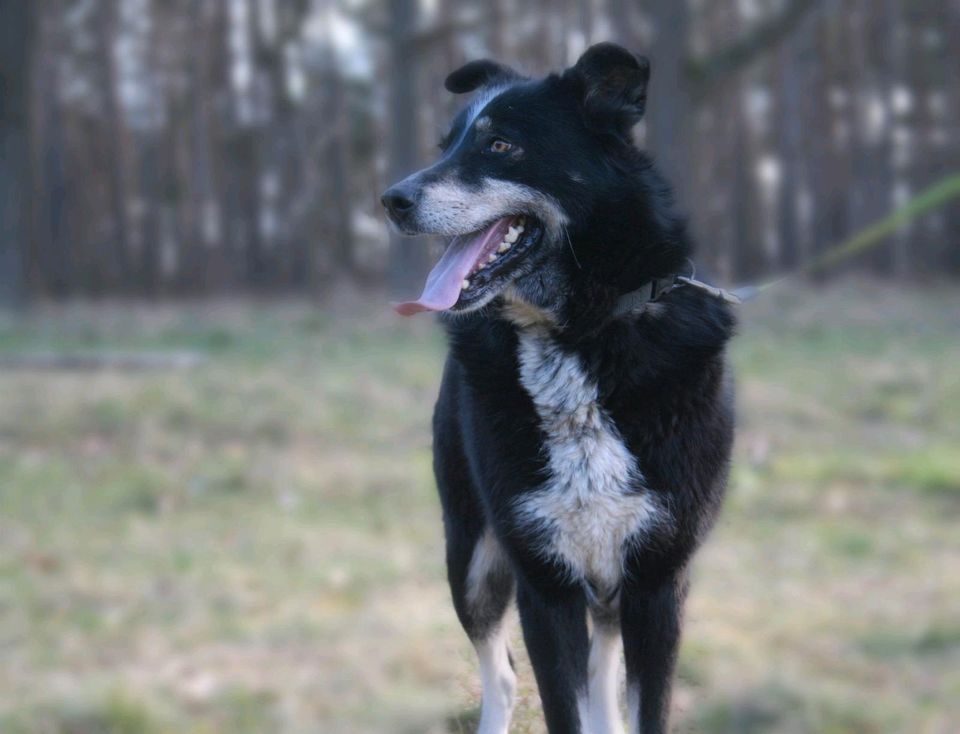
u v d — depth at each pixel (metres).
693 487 3.63
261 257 18.97
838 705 4.42
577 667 3.71
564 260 3.71
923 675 4.74
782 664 4.84
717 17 17.95
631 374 3.58
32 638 5.23
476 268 3.75
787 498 7.29
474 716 4.42
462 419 3.86
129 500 7.48
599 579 3.77
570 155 3.76
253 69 18.75
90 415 9.53
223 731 4.36
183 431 9.26
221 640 5.23
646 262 3.67
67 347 13.59
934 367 11.30
